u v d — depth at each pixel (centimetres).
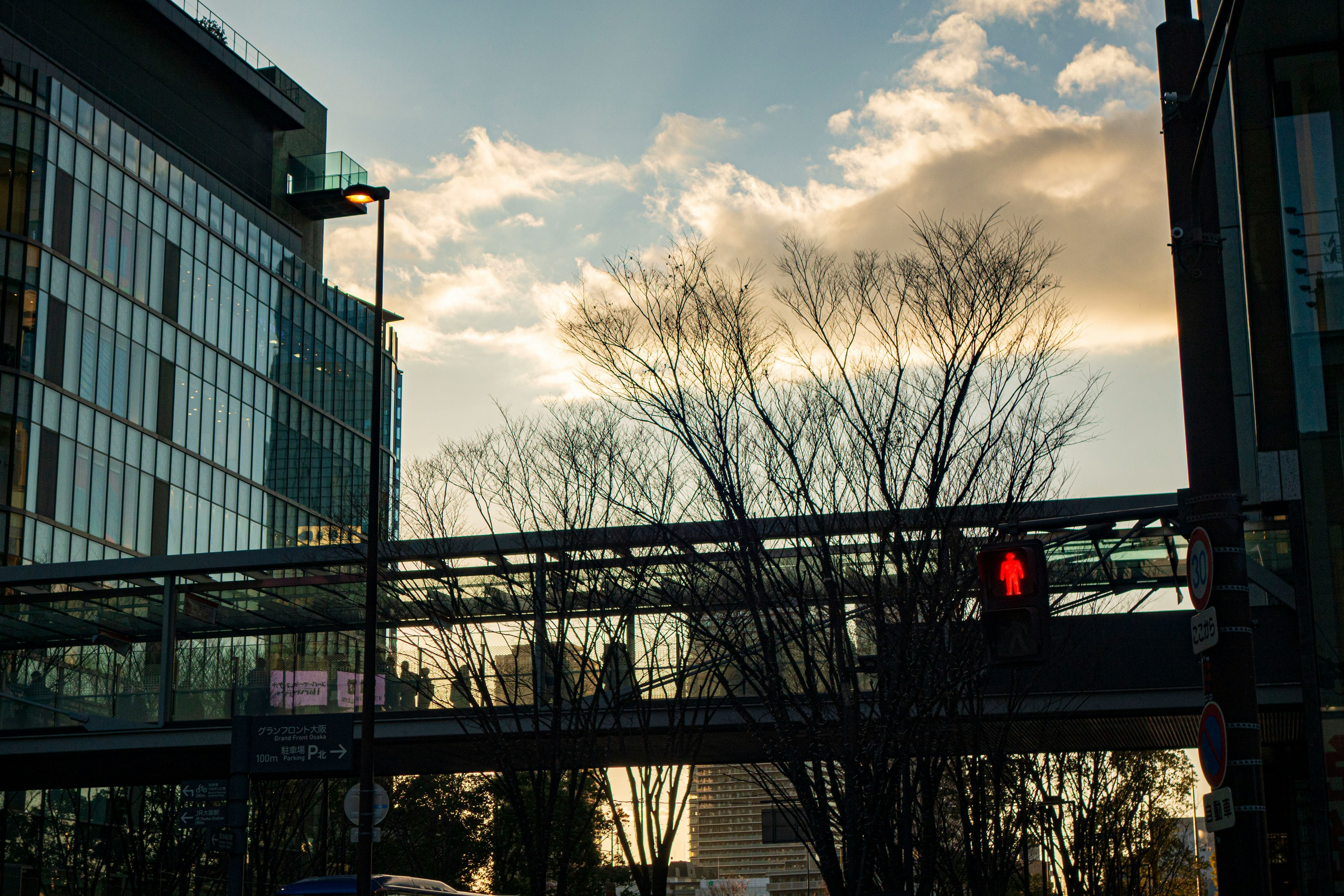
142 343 7362
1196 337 925
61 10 7369
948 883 2488
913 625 1859
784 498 2027
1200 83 934
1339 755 1441
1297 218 1605
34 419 6419
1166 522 1208
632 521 2364
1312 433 1546
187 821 2358
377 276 2316
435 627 2516
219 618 3036
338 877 2247
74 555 6600
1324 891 1416
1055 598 2303
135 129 7625
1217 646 883
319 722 2375
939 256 1925
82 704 3038
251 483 8262
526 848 2400
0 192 6519
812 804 1856
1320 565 1509
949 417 1944
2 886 4734
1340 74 1617
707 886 16812
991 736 2350
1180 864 4406
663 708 2505
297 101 9900
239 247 8450
